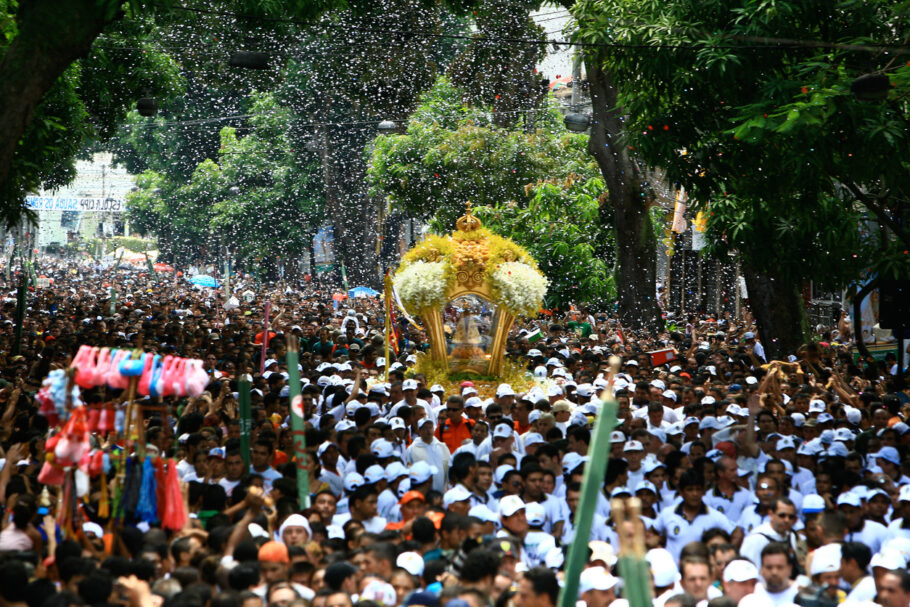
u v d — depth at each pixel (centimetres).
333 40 6825
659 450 2125
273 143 10062
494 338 3272
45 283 10050
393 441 2084
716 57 2600
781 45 2584
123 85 4806
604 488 1734
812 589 1224
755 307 3781
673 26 2762
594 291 5278
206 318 5306
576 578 936
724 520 1603
